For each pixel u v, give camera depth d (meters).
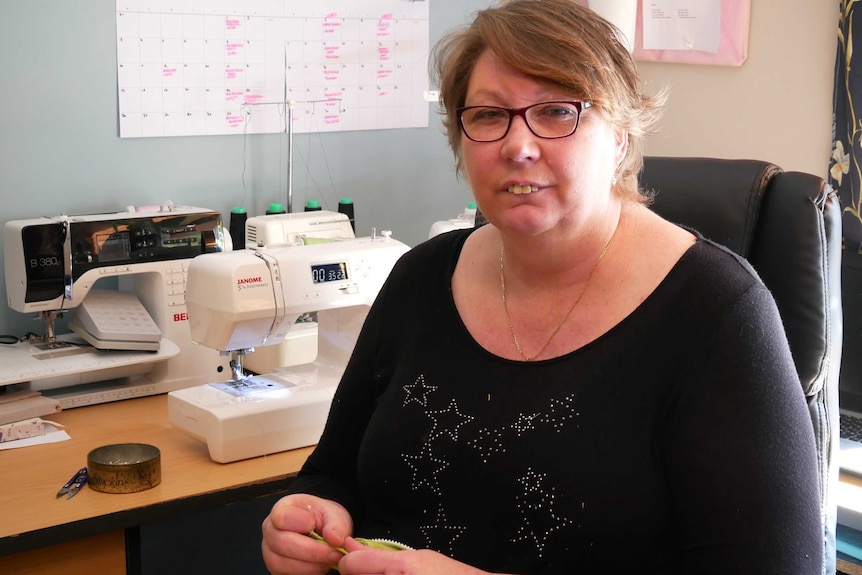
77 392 2.12
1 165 2.25
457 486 1.15
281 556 1.24
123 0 2.35
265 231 2.38
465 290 1.23
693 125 2.88
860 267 2.41
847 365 2.47
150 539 2.45
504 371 1.14
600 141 1.07
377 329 1.32
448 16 2.93
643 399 1.06
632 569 1.08
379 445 1.23
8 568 1.58
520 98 1.06
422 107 2.92
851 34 2.37
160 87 2.44
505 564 1.12
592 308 1.12
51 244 2.05
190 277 1.89
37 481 1.72
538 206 1.06
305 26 2.64
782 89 2.64
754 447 1.00
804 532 0.99
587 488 1.06
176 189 2.52
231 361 1.95
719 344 1.04
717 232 1.40
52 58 2.28
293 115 2.67
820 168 2.58
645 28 2.88
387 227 2.93
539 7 1.07
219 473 1.78
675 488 1.05
